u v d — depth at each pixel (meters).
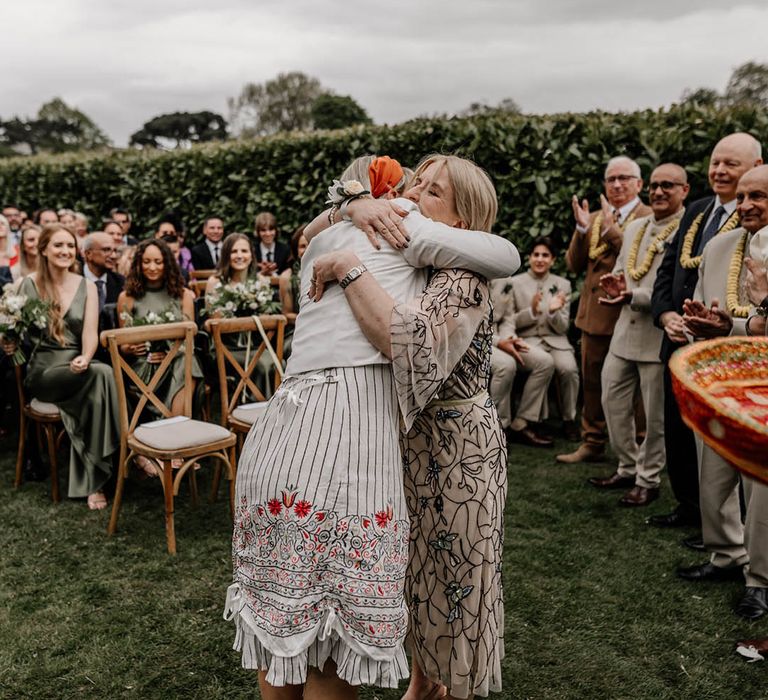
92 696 2.31
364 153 6.92
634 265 3.94
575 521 3.76
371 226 1.61
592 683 2.38
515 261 1.64
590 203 5.68
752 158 3.16
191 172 8.61
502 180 5.87
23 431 4.28
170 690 2.34
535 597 2.95
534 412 5.14
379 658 1.48
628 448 4.16
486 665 1.86
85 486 4.01
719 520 3.00
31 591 3.01
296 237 5.52
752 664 2.48
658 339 3.79
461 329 1.57
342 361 1.54
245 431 3.89
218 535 3.60
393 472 1.56
